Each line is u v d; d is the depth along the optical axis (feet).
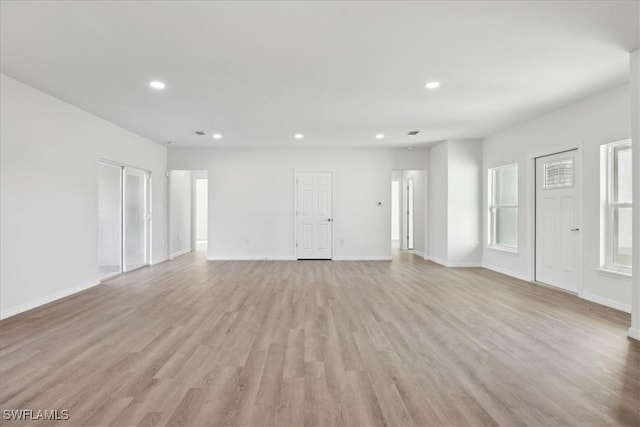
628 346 9.95
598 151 14.47
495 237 23.08
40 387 7.61
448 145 23.77
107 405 6.91
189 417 6.52
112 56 10.82
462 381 7.95
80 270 16.63
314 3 8.05
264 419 6.48
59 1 7.93
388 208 27.25
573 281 16.28
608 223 14.37
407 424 6.37
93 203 17.61
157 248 25.61
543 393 7.43
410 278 19.86
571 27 9.16
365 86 13.44
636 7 8.22
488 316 12.78
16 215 12.94
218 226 27.07
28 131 13.47
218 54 10.68
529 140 18.76
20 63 11.35
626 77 12.65
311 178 27.17
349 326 11.67
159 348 9.77
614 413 6.69
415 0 7.97
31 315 12.80
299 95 14.47
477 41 9.92
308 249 27.25
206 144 25.54
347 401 7.11
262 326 11.64
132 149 21.62
